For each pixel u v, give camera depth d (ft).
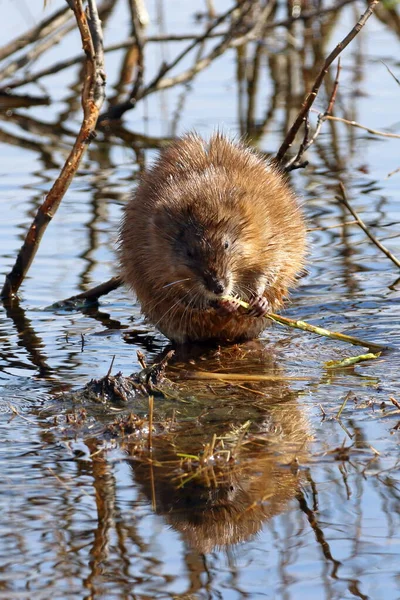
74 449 25.63
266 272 36.04
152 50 80.84
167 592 18.78
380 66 75.31
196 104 69.26
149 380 30.40
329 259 43.88
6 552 20.20
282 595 18.56
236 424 27.27
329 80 72.90
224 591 18.71
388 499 22.08
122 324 38.65
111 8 80.59
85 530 21.11
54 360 33.76
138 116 67.62
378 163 56.34
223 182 35.42
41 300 40.91
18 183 55.06
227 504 22.20
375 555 19.80
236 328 36.35
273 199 37.04
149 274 36.11
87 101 39.42
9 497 22.63
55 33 78.33
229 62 79.71
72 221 49.26
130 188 53.78
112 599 18.53
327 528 20.94
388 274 41.93
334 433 26.14
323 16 84.64
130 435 26.61
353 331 35.63
